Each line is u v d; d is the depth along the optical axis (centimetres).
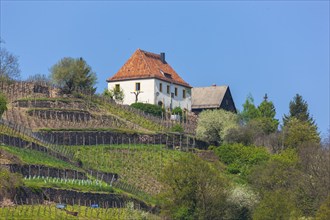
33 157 14088
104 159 15588
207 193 13550
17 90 18075
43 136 15662
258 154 16950
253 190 14662
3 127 15000
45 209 12138
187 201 13450
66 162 14662
